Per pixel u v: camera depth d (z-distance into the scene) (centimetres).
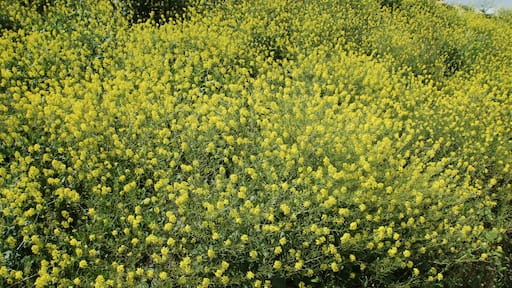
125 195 373
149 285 319
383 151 417
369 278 349
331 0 973
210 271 319
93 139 406
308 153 400
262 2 880
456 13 1283
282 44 739
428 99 629
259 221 332
